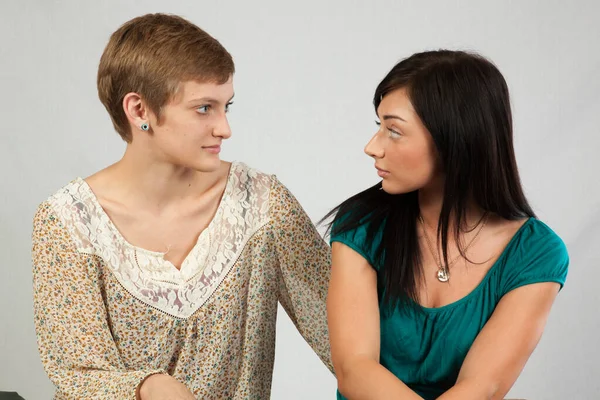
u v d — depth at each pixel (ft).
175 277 6.16
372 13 9.59
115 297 6.06
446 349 5.41
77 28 9.09
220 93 5.69
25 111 9.09
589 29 9.77
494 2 9.67
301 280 6.70
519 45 9.73
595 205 9.95
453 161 5.05
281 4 9.48
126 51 5.63
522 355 5.11
